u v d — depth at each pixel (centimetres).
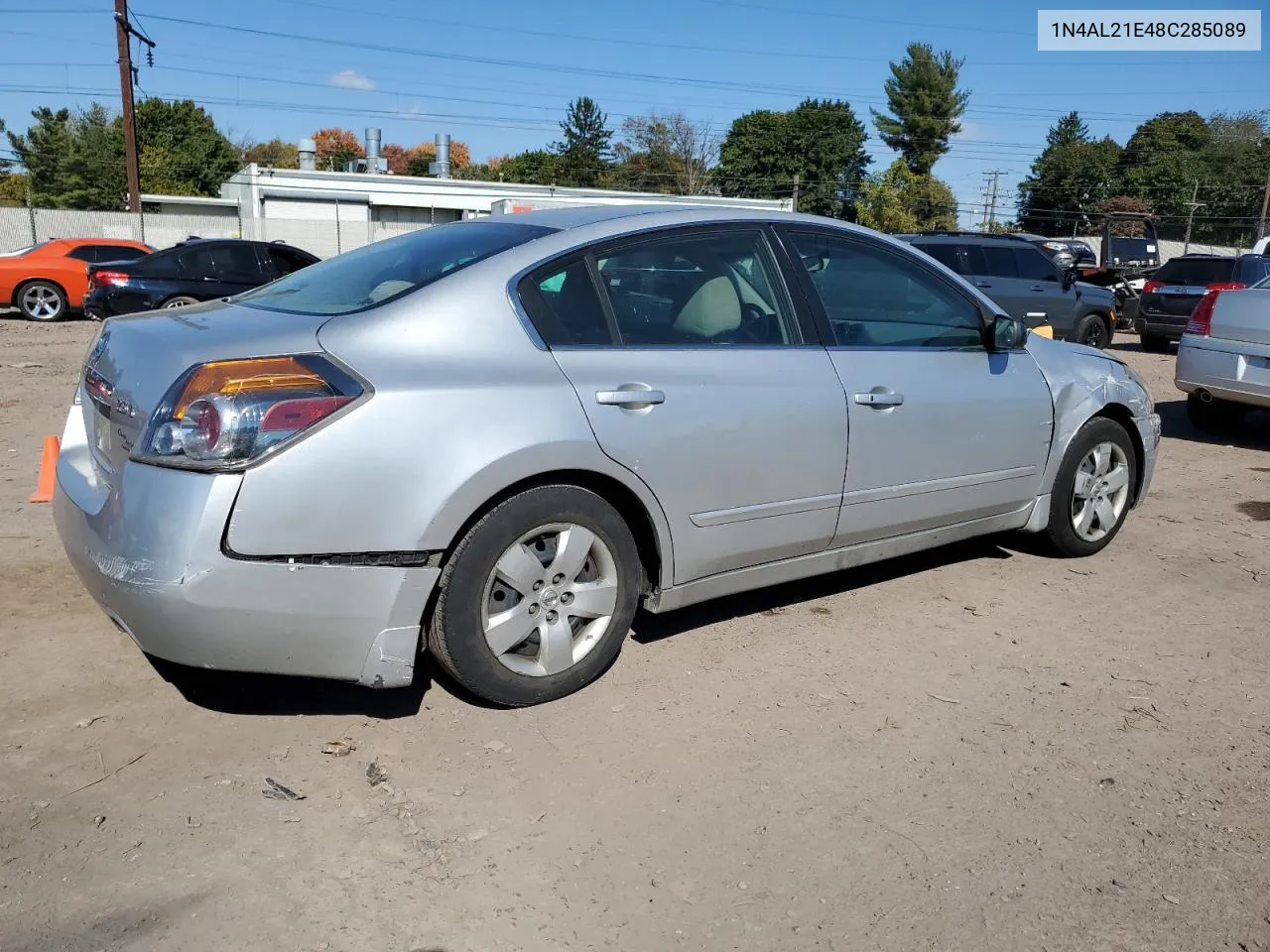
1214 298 818
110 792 278
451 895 244
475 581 307
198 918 232
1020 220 7719
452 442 292
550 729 321
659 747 313
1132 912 245
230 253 1462
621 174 7256
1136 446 519
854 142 7669
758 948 229
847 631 408
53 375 1033
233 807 274
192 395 275
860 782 297
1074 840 273
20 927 226
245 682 343
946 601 445
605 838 267
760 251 381
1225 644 407
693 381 345
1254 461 771
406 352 298
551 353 321
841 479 388
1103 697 357
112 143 6512
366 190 3678
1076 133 8450
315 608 281
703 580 364
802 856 262
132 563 273
